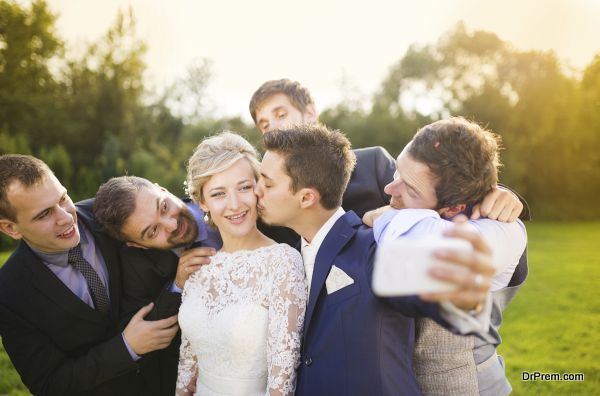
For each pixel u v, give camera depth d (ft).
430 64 101.55
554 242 54.29
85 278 8.11
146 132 88.12
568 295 25.52
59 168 67.21
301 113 11.43
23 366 7.64
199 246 7.86
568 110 93.20
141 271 8.09
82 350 7.94
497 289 6.07
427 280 3.29
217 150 6.84
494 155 5.75
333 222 6.37
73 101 82.69
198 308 6.88
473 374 6.29
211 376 6.83
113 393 8.07
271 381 6.13
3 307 7.56
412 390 5.63
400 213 5.44
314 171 6.13
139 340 7.41
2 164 7.36
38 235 7.41
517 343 17.67
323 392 5.67
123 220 7.30
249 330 6.48
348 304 5.66
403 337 5.74
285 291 6.30
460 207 5.62
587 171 94.94
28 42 80.43
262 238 7.23
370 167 10.07
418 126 97.60
